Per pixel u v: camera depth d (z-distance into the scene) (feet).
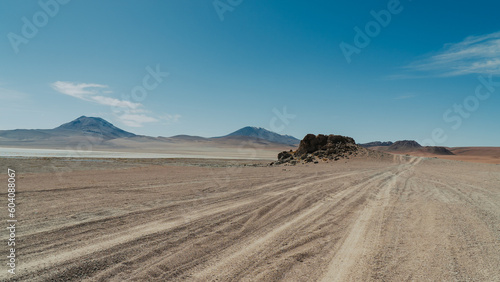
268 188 38.75
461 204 28.91
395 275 12.47
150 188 36.22
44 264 12.74
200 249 15.47
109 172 56.29
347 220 22.44
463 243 16.60
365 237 18.08
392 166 89.56
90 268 12.57
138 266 13.03
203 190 35.94
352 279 12.10
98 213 22.31
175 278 12.02
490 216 23.40
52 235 16.72
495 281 11.80
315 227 20.33
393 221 22.11
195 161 123.24
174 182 42.88
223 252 15.17
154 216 22.06
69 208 23.68
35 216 20.83
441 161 111.86
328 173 63.16
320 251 15.55
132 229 18.52
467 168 87.76
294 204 28.32
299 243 16.81
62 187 34.42
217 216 22.70
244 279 12.02
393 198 32.60
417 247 16.07
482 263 13.69
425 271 12.84
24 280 11.21
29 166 62.95
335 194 34.81
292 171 68.39
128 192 32.68
